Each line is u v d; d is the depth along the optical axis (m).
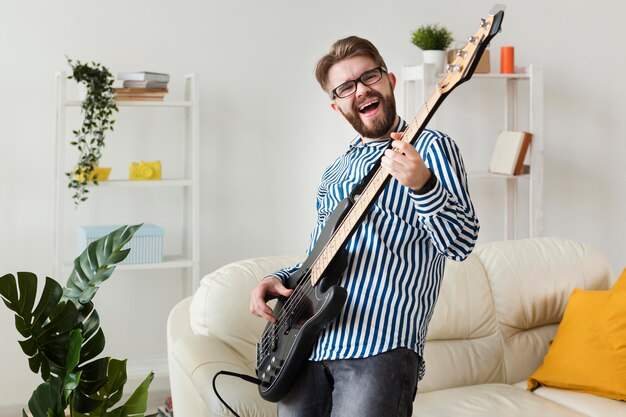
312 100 3.88
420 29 3.80
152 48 3.62
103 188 3.60
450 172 1.55
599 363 2.73
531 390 2.85
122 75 3.32
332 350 1.61
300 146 3.88
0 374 3.49
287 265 2.71
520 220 4.27
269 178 3.85
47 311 1.99
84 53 3.52
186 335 2.56
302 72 3.86
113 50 3.56
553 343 2.95
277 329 1.78
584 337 2.81
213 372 2.16
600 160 4.41
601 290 3.15
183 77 3.67
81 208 3.57
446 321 2.89
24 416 2.04
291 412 1.69
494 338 2.98
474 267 3.02
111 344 3.67
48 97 3.48
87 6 3.51
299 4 3.83
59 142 3.24
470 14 4.10
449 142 1.59
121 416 2.07
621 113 4.41
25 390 3.53
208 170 3.75
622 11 4.37
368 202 1.52
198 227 3.46
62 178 3.26
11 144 3.45
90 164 3.25
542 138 3.90
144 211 3.67
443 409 2.56
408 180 1.42
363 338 1.58
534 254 3.12
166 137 3.67
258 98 3.80
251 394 2.08
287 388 1.69
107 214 3.61
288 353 1.65
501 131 4.21
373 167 1.60
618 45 4.38
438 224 1.47
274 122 3.84
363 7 3.93
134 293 3.69
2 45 3.41
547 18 4.24
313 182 3.92
